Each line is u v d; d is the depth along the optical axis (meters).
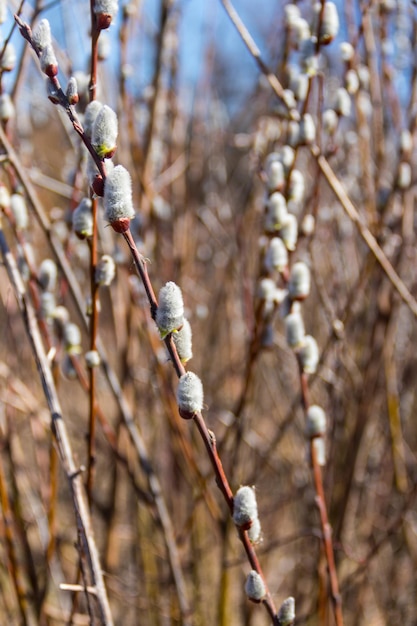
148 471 0.70
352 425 0.85
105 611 0.55
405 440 1.01
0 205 0.61
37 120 1.08
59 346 0.66
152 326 0.78
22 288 0.60
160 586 0.85
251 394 0.84
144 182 0.79
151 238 0.80
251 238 0.91
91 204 0.55
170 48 0.88
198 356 0.99
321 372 0.81
